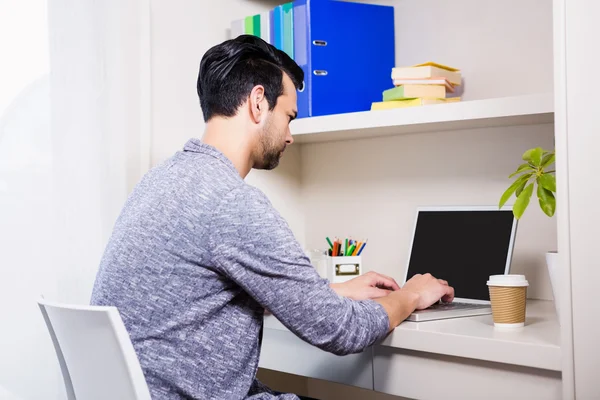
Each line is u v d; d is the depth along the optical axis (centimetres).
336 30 211
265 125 142
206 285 123
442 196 212
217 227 122
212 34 219
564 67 126
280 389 239
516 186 155
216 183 125
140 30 194
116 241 127
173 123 207
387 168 225
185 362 122
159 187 128
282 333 172
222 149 139
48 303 123
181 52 210
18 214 172
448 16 212
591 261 123
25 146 174
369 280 167
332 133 211
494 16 201
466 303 178
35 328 174
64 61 180
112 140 188
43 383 175
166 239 123
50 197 177
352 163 234
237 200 124
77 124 182
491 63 202
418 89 189
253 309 130
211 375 124
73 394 134
